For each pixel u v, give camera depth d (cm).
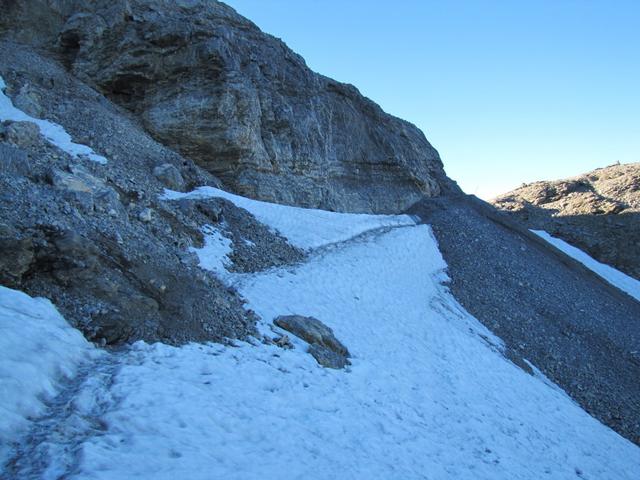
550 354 2219
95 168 1761
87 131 2106
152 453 645
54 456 574
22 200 1091
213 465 672
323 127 3503
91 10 2664
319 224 2730
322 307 1728
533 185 6569
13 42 2466
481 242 3462
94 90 2517
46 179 1321
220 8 3244
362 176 3841
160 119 2573
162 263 1288
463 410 1417
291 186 3048
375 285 2203
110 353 903
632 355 2464
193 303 1207
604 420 1850
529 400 1706
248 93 2761
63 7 2659
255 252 2006
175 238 1652
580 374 2133
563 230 5081
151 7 2808
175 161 2397
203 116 2598
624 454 1597
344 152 3712
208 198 2188
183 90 2620
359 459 907
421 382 1484
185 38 2633
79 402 703
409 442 1089
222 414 824
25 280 930
